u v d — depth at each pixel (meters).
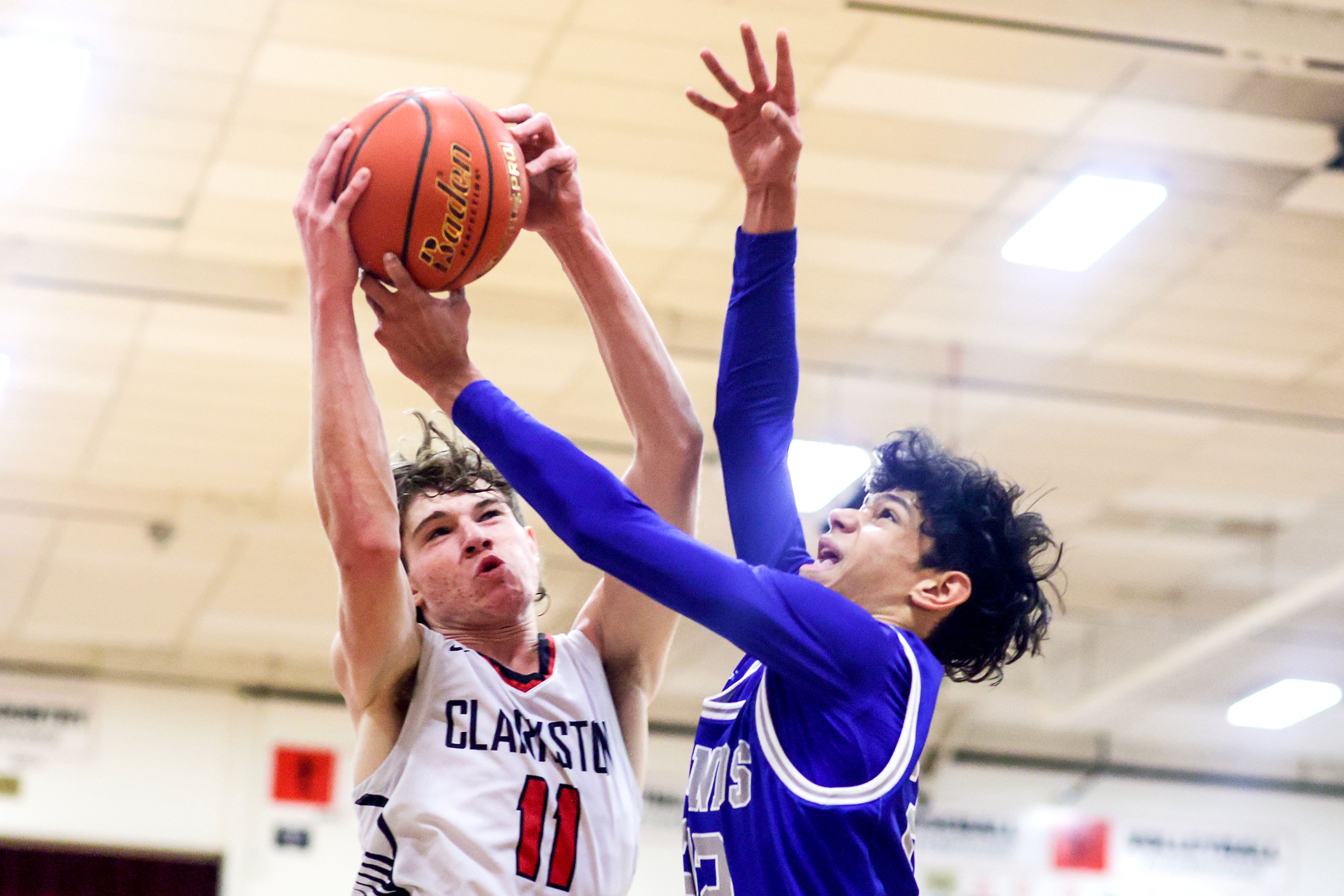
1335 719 17.42
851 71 7.94
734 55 7.78
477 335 10.01
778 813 2.65
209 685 16.56
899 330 10.57
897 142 8.58
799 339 10.55
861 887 2.59
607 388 11.20
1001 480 3.16
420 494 3.16
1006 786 18.17
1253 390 11.04
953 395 11.05
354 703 3.00
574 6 7.43
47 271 9.52
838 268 9.88
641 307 3.16
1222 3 7.12
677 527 3.14
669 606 2.68
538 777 2.91
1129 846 18.20
